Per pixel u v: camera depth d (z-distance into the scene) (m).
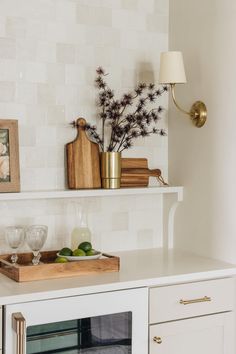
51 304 2.11
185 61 2.91
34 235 2.38
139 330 2.31
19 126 2.65
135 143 2.96
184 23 2.91
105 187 2.76
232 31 2.58
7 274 2.35
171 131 3.03
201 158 2.80
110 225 2.92
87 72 2.81
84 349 2.21
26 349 2.10
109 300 2.23
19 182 2.58
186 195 2.91
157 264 2.61
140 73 2.97
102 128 2.86
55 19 2.72
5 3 2.60
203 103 2.77
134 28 2.94
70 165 2.74
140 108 2.90
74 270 2.35
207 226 2.77
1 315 2.04
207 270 2.48
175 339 2.40
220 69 2.66
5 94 2.61
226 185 2.64
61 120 2.76
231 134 2.60
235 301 2.57
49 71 2.72
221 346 2.53
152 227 3.04
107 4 2.86
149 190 2.81
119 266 2.46
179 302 2.40
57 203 2.76
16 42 2.63
